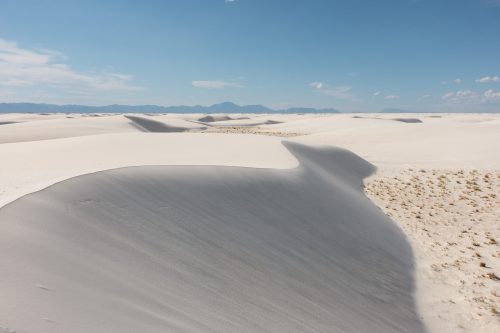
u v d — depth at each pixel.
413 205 16.83
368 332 6.71
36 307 3.77
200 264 6.61
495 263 10.73
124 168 9.34
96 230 6.14
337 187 15.77
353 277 8.81
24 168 13.18
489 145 28.38
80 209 6.56
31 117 100.94
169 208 8.12
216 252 7.27
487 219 14.83
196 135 25.47
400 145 33.06
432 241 12.52
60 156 16.30
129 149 18.64
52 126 51.47
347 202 14.14
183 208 8.41
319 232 10.52
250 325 5.37
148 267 5.76
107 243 5.91
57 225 5.77
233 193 10.38
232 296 6.05
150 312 4.57
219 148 19.52
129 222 6.88
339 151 24.61
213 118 137.75
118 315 4.21
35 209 5.96
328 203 12.98
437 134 36.00
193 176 10.41
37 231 5.38
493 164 23.88
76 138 24.31
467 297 8.84
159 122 76.56
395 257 10.77
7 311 3.53
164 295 5.18
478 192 18.61
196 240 7.38
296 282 7.54
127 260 5.68
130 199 7.76
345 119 76.06
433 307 8.41
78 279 4.66
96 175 8.21
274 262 7.92
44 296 4.02
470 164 24.50
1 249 4.64
